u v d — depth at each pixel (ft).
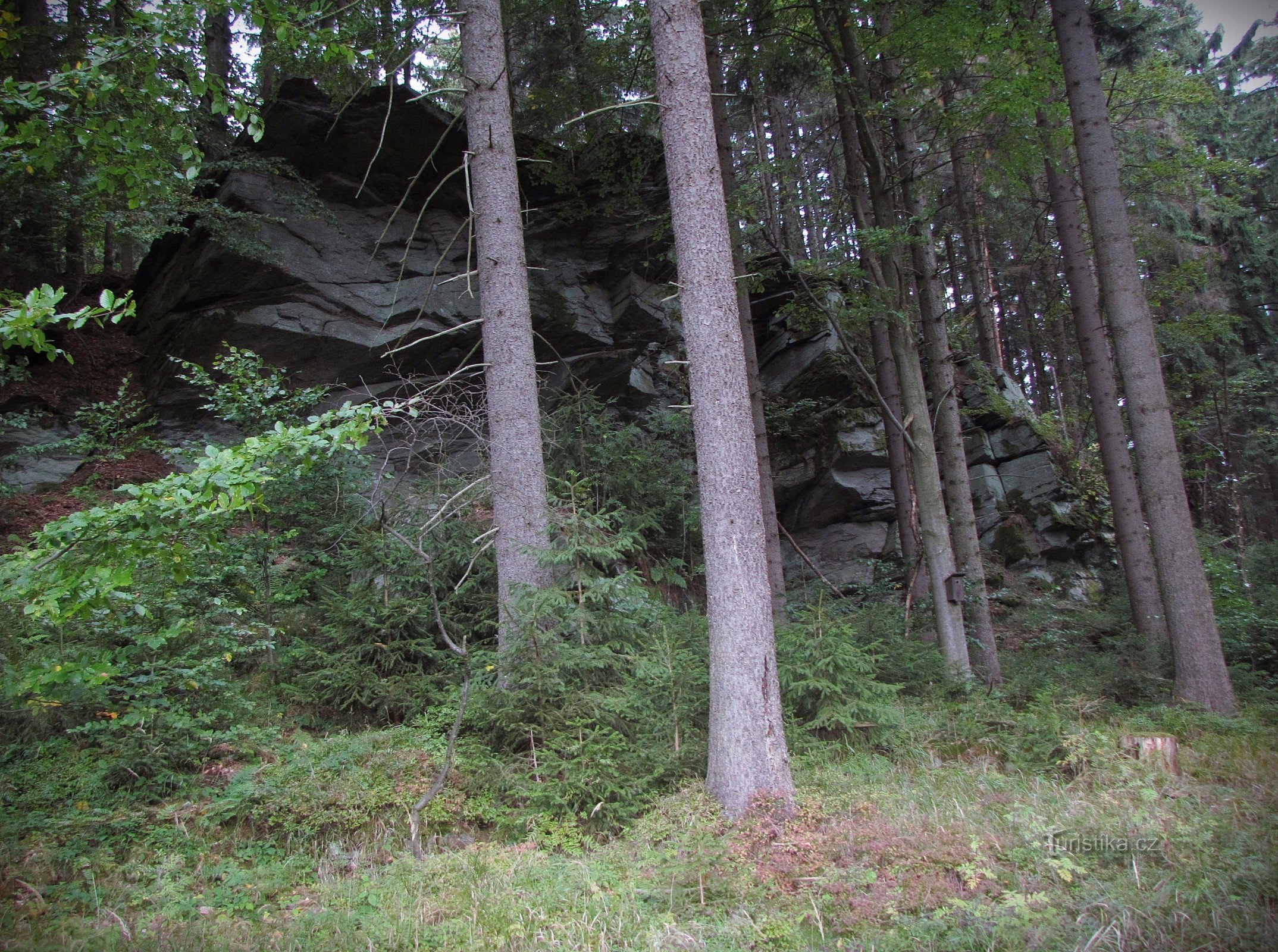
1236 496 63.00
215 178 46.50
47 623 21.66
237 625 26.45
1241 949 12.89
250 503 15.80
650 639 26.40
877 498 51.78
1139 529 38.75
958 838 17.97
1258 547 51.75
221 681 22.77
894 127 41.01
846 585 48.16
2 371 36.70
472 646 28.73
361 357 45.21
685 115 23.45
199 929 14.96
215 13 22.84
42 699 19.52
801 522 52.85
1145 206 56.90
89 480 35.81
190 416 44.04
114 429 40.14
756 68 43.24
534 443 29.48
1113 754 22.41
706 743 23.65
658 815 20.40
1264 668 34.91
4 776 20.04
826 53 42.27
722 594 21.39
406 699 25.48
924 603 40.09
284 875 17.97
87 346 46.78
